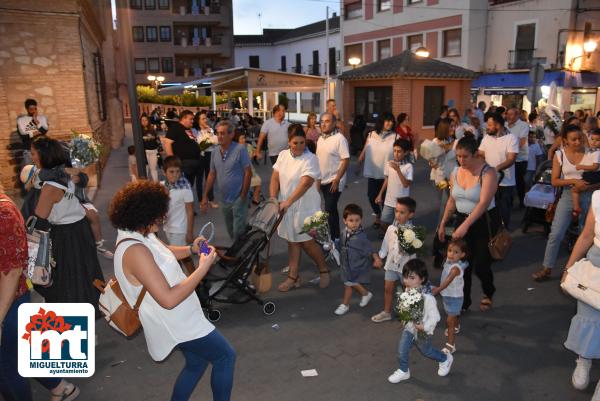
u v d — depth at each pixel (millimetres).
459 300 4414
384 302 5652
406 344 4031
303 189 5570
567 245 7324
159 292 2727
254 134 18297
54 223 4418
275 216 5410
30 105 10094
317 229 5355
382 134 7891
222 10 50688
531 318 5227
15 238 2932
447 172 7211
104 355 4590
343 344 4738
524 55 27328
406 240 4578
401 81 18422
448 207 5219
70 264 4461
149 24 49969
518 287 6016
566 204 5871
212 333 3104
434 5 30219
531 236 8000
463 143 4770
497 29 28422
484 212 4906
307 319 5258
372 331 4988
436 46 30438
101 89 16891
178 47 50875
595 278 3656
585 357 3809
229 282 5168
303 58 51625
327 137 7016
